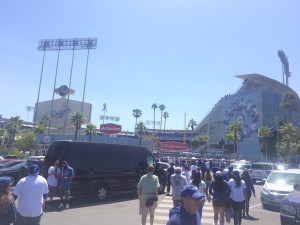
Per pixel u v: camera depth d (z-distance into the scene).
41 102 141.88
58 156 15.71
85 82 73.94
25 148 76.00
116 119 141.00
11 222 5.36
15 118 88.00
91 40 69.19
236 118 123.56
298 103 126.31
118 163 17.77
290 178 16.33
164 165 27.00
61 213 12.78
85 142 16.45
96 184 16.44
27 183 6.36
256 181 34.16
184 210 3.74
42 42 69.75
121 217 12.33
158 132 176.00
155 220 12.05
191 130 167.00
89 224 10.91
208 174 12.65
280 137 108.25
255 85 130.25
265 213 14.48
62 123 122.31
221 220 9.84
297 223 9.70
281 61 144.25
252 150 113.69
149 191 9.86
